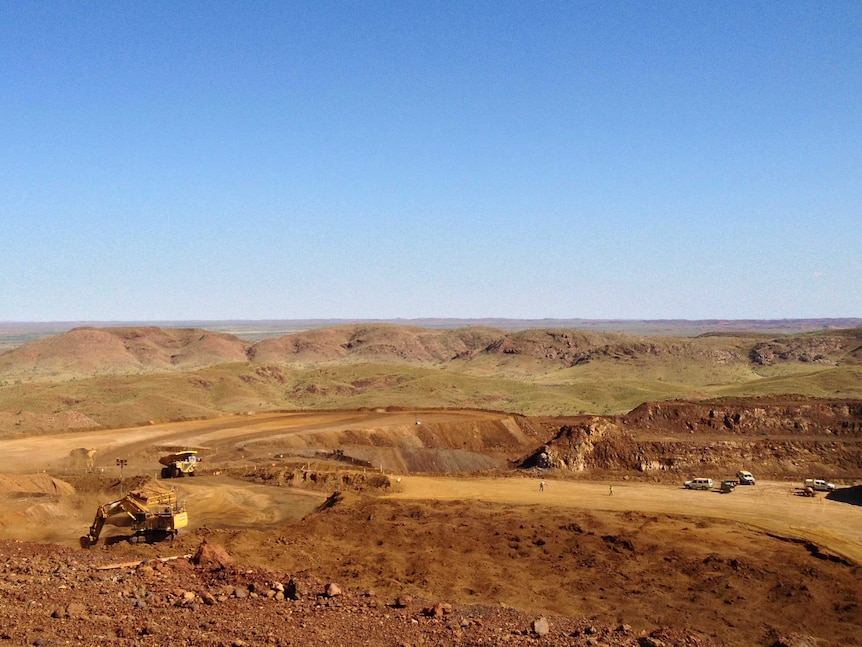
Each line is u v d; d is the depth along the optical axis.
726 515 66.75
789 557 51.56
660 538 54.50
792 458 91.69
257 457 88.19
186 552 42.75
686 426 102.56
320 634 20.69
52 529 57.75
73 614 20.22
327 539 53.22
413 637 21.25
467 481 80.75
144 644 18.34
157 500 49.38
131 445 93.31
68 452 88.75
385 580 43.97
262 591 25.33
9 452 88.38
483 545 52.34
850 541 58.69
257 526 60.25
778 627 39.69
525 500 70.69
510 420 106.88
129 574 26.17
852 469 90.12
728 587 45.03
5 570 25.73
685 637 24.41
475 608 28.20
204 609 22.30
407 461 90.12
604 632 24.50
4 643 17.48
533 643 21.62
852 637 39.03
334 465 83.12
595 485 80.50
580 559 49.97
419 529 55.59
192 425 107.25
